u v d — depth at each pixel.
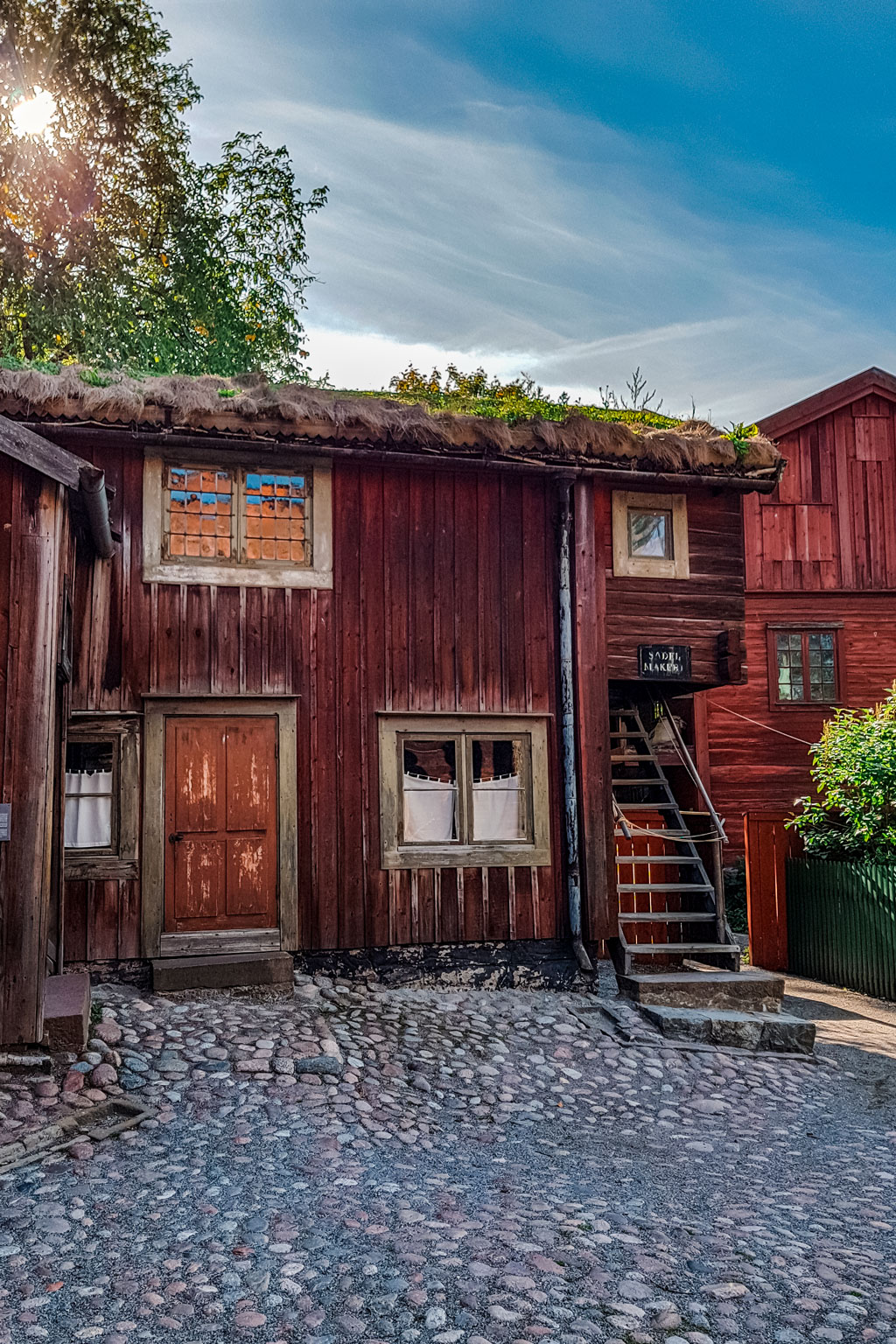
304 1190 4.71
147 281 20.70
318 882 8.60
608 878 9.28
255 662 8.70
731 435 10.21
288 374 22.14
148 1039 6.59
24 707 6.31
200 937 8.22
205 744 8.51
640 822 11.27
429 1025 7.80
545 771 9.37
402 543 9.23
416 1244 4.11
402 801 8.98
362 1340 3.40
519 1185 5.07
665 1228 4.52
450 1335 3.43
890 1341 3.52
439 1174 5.14
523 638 9.48
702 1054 7.91
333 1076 6.42
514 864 9.15
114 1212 4.38
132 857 8.16
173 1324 3.47
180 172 20.95
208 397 8.39
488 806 9.29
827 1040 8.94
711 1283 3.93
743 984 8.85
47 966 7.48
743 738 16.48
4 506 6.45
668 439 9.66
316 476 9.04
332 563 9.00
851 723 11.82
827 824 12.15
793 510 17.09
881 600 17.14
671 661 9.95
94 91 19.34
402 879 8.84
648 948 9.20
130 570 8.48
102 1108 5.58
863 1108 7.19
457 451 9.07
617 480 9.79
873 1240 4.57
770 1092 7.38
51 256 19.61
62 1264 3.89
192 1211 4.40
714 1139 6.32
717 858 9.66
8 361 9.01
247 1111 5.75
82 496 6.78
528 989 9.02
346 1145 5.44
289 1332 3.44
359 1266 3.90
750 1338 3.51
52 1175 4.76
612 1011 8.52
